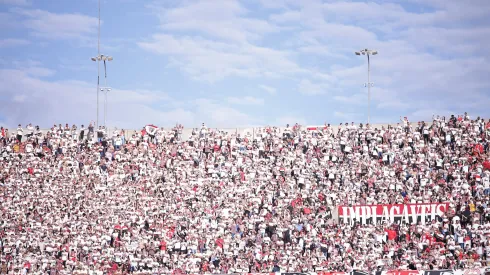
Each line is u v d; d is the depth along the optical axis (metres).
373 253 76.50
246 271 75.62
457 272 71.31
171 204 85.69
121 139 96.31
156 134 96.69
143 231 81.75
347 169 90.00
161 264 77.88
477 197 83.19
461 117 94.69
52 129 96.38
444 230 79.56
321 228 80.94
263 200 85.44
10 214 84.31
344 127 97.00
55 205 85.56
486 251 76.62
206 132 96.56
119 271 76.75
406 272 71.56
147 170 91.50
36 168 91.62
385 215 83.81
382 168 89.75
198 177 90.38
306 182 87.81
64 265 78.19
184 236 80.69
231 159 93.12
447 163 89.56
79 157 93.31
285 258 76.06
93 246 79.56
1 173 90.56
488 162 87.94
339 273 72.62
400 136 93.69
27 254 78.31
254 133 97.81
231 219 83.19
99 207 85.50
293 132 96.19
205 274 73.88
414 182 87.50
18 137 96.06
